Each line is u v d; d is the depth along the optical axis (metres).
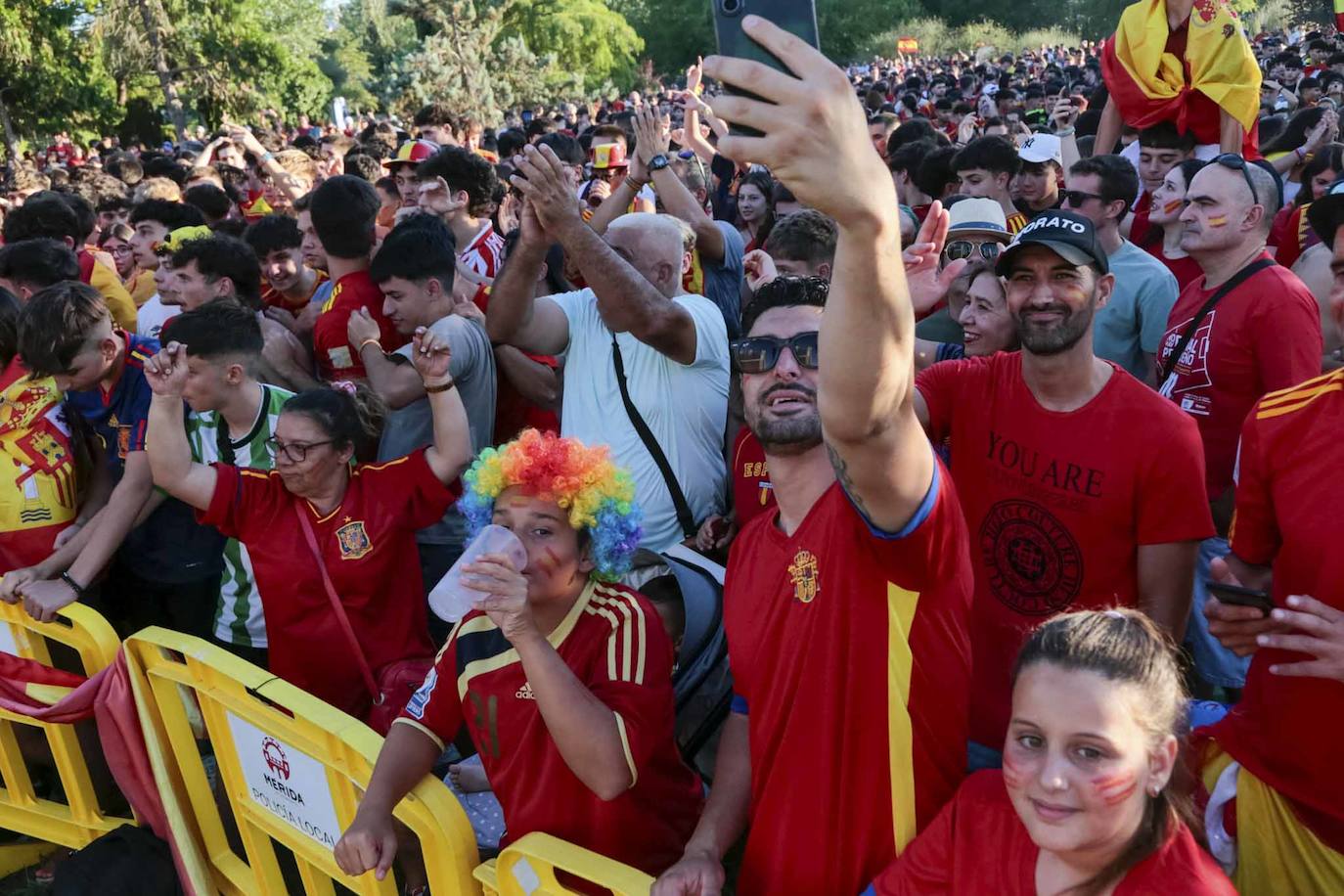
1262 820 2.36
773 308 2.14
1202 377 3.80
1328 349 4.44
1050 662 1.75
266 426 3.77
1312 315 3.68
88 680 3.54
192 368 3.61
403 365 4.06
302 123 29.11
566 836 2.46
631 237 3.83
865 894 2.03
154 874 3.47
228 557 3.79
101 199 9.81
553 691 2.26
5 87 39.03
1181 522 2.66
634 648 2.42
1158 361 3.99
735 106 1.30
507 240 5.41
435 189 5.58
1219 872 1.78
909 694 2.00
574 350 3.83
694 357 3.65
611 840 2.44
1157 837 1.75
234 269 4.76
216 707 3.20
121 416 4.06
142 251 6.83
